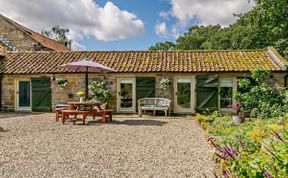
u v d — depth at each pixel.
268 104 12.08
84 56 18.42
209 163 5.93
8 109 17.52
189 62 16.78
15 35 25.11
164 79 16.16
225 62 16.47
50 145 7.68
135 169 5.54
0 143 7.87
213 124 10.54
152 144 7.89
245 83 13.78
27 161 6.05
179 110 16.30
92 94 15.96
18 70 17.06
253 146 5.33
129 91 16.55
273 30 22.73
